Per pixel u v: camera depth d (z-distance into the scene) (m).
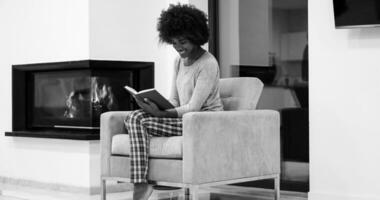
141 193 3.43
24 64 5.21
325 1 4.00
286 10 4.51
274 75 4.59
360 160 3.83
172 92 3.80
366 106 3.81
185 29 3.48
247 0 4.78
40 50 5.08
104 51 4.73
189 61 3.61
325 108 4.00
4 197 4.50
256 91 3.76
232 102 3.77
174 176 3.32
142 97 3.37
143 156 3.40
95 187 4.65
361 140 3.83
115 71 4.88
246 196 4.34
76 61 4.71
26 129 5.31
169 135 3.49
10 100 5.38
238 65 4.86
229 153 3.46
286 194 4.32
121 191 4.78
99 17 4.71
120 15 4.82
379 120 3.75
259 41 4.70
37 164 5.07
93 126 4.77
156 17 5.04
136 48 4.91
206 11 4.99
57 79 5.07
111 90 4.88
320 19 4.02
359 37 3.84
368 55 3.80
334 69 3.96
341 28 3.83
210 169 3.33
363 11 3.71
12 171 5.32
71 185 4.76
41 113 5.22
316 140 4.04
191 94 3.58
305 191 4.35
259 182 4.65
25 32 5.22
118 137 3.62
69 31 4.82
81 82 4.85
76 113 4.92
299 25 4.43
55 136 4.78
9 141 5.35
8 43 5.39
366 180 3.80
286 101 4.51
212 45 4.96
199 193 4.53
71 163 4.76
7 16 5.39
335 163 3.94
